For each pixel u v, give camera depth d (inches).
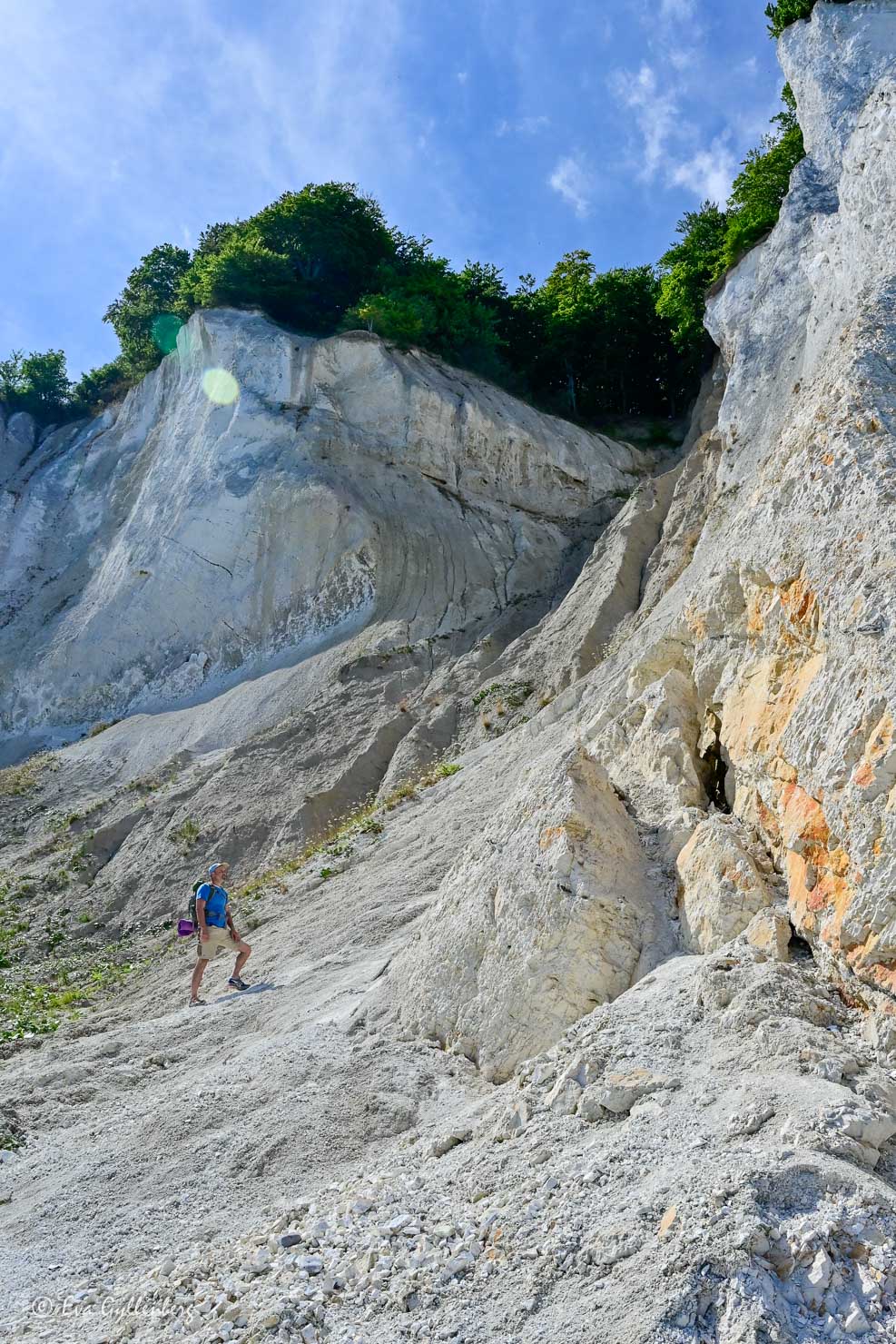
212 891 432.1
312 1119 243.8
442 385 1250.6
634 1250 140.1
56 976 615.8
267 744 845.8
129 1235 218.4
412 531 1111.6
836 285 645.3
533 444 1199.6
